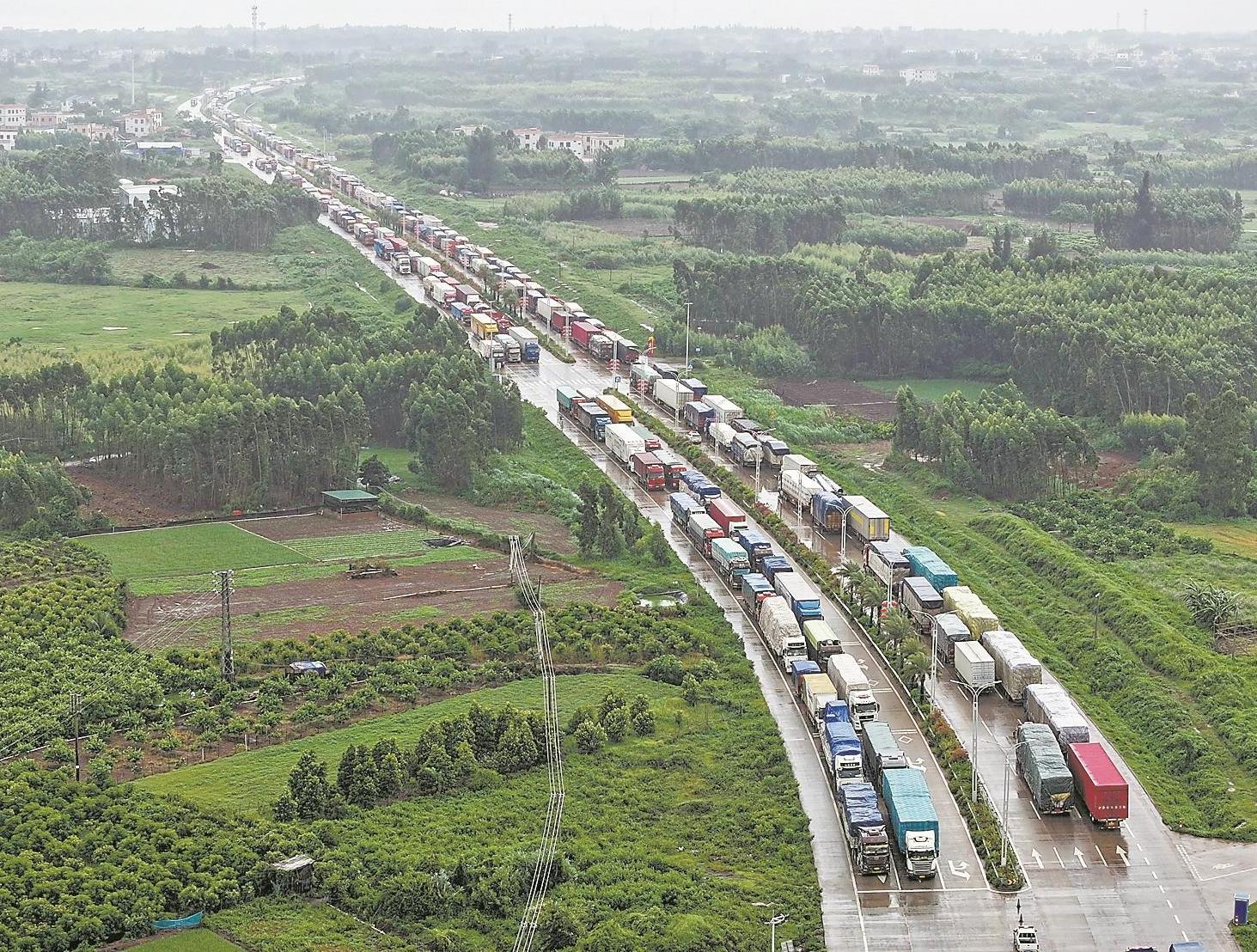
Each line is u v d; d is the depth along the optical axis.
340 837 175.75
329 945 154.50
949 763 197.12
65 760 191.62
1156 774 197.75
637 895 164.75
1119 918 165.38
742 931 158.62
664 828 181.75
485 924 160.00
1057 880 172.75
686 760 197.50
